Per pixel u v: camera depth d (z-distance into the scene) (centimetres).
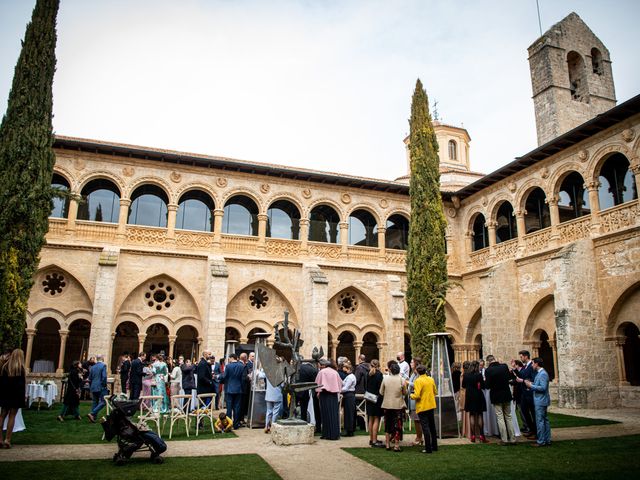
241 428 1598
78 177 2680
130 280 2659
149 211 2870
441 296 2422
